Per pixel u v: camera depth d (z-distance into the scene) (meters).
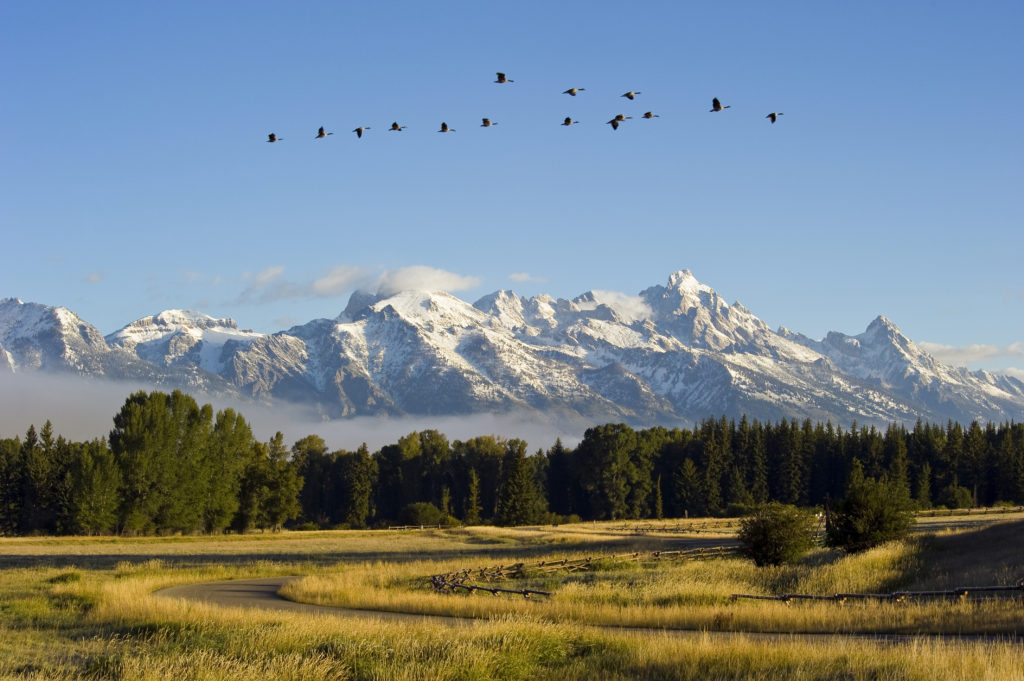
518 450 173.38
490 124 29.23
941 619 31.20
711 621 33.53
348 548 101.50
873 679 21.36
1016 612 31.02
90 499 119.81
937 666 21.41
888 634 29.94
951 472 189.12
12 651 29.48
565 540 107.31
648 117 25.58
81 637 32.78
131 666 24.91
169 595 50.34
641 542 98.75
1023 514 130.12
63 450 147.12
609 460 188.12
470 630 28.81
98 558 83.06
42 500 143.75
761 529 56.56
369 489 182.75
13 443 151.00
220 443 140.62
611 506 188.62
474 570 63.06
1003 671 20.36
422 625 30.97
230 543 110.94
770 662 23.50
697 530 126.94
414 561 77.94
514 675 24.30
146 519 124.75
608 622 35.31
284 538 124.50
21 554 88.94
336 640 27.64
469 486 189.88
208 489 134.75
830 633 30.66
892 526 60.09
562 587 48.44
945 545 62.50
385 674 23.92
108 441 131.00
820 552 67.38
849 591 44.44
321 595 47.56
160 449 126.75
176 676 23.89
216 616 34.47
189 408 132.38
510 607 39.50
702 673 23.17
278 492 146.50
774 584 47.38
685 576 51.09
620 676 23.53
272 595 50.59
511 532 127.62
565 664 25.55
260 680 23.50
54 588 49.03
